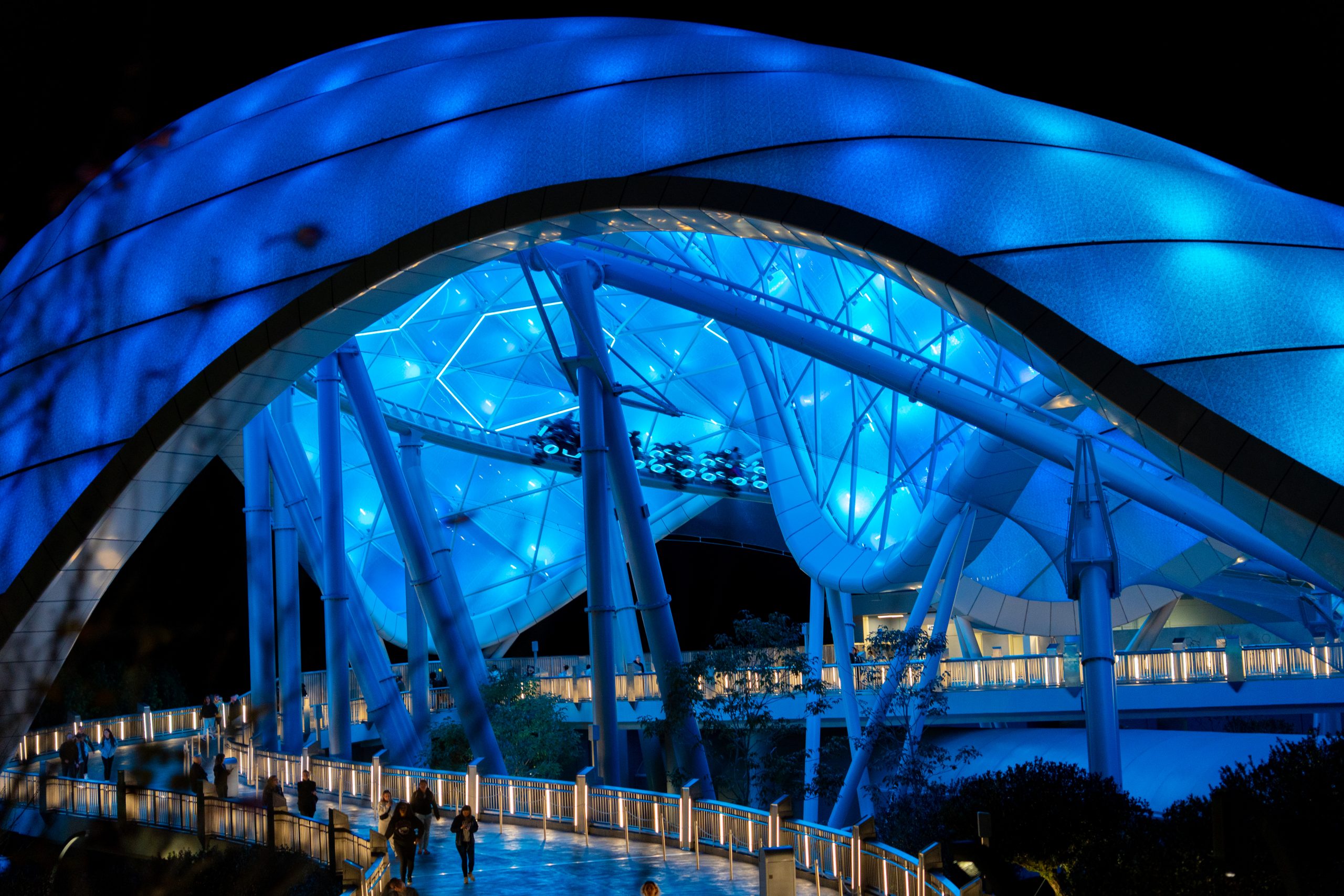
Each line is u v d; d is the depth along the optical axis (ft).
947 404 81.56
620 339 186.91
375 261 71.82
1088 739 70.95
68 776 83.71
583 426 96.94
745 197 61.21
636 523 97.96
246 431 117.29
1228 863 41.86
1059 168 57.98
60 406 78.43
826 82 65.92
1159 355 50.24
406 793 90.84
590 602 95.96
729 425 185.26
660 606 98.32
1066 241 54.39
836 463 144.25
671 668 97.30
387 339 188.65
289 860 57.88
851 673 116.88
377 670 119.96
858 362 84.12
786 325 87.10
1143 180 57.21
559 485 201.05
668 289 92.12
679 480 173.88
